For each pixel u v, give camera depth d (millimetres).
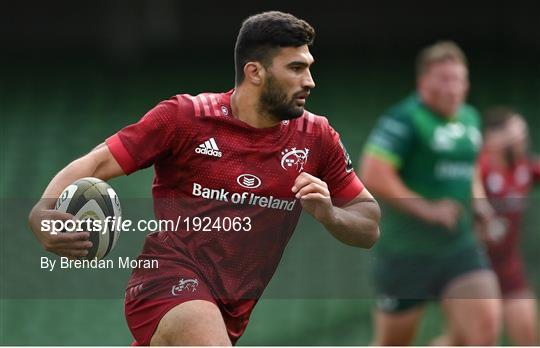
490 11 70312
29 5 69188
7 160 48281
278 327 28047
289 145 13289
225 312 13641
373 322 27750
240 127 13117
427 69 21391
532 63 65938
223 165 13109
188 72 65688
